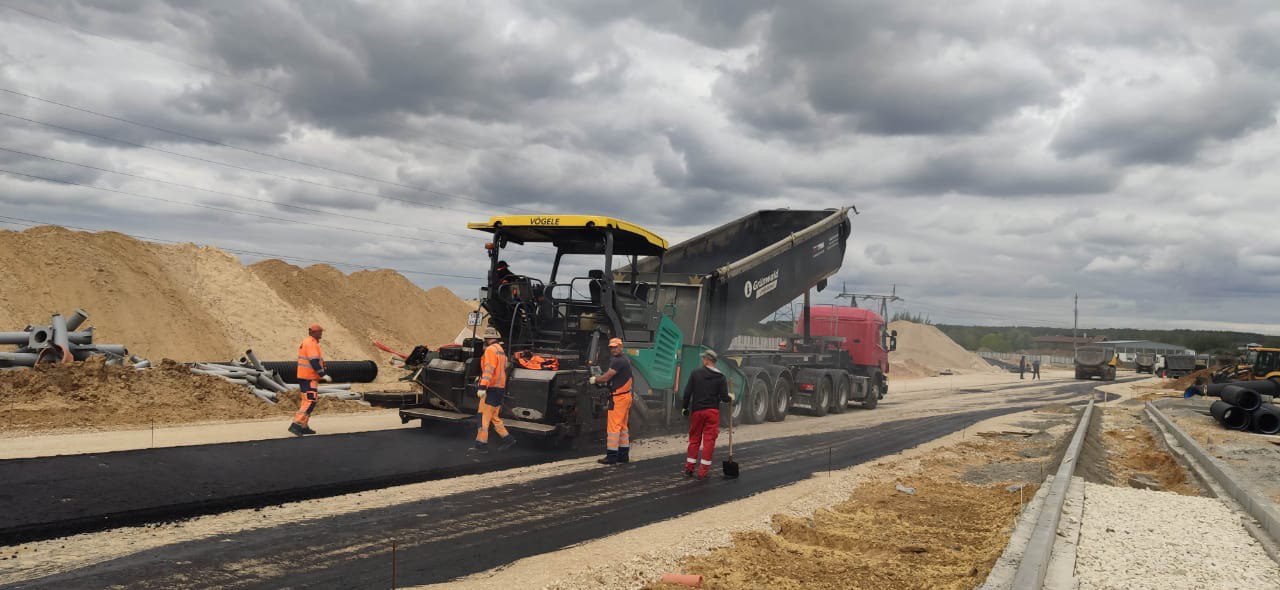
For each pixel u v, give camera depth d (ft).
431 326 104.73
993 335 410.72
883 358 73.15
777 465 34.42
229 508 21.66
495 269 38.65
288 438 32.22
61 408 36.42
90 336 46.29
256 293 79.10
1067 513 23.56
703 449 30.35
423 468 28.60
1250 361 94.12
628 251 42.27
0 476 21.83
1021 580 15.53
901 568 18.60
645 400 42.22
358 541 19.24
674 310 44.86
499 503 24.06
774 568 18.17
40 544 17.60
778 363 58.49
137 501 21.29
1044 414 68.08
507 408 35.53
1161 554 19.40
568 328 39.68
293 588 15.69
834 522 23.68
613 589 16.35
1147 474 37.09
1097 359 155.33
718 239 56.75
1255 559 19.26
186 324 66.90
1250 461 38.01
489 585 16.34
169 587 15.40
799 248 55.57
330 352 78.48
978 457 40.27
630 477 29.58
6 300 57.11
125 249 70.90
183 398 41.88
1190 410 69.97
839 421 56.39
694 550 19.36
